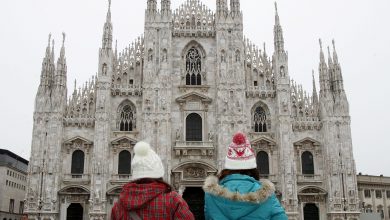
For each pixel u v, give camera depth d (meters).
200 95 74.25
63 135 71.75
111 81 74.19
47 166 69.00
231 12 77.75
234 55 75.62
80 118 72.44
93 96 73.94
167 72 74.31
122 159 71.44
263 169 72.44
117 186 69.38
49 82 73.00
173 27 78.31
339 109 73.56
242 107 73.31
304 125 74.38
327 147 71.88
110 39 74.94
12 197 101.75
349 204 69.69
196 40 77.75
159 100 72.94
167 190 8.56
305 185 71.31
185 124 73.88
